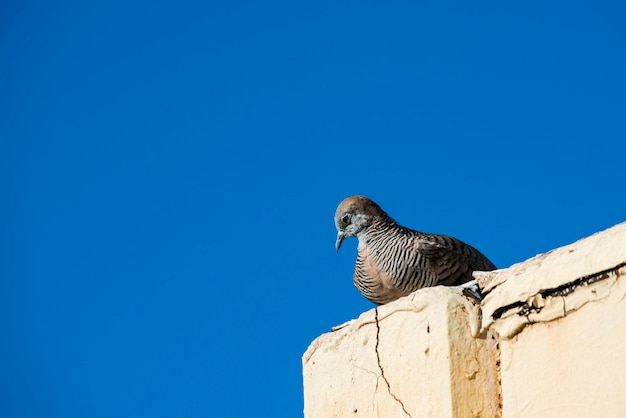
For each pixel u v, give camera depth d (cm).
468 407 968
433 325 1005
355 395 1081
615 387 859
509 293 971
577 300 909
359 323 1106
